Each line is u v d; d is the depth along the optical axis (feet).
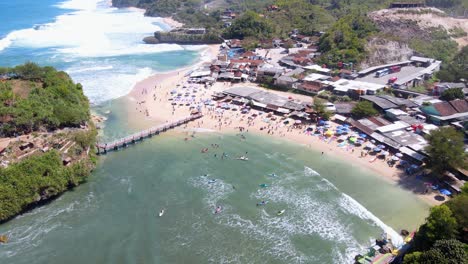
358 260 210.79
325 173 301.84
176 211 257.55
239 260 216.13
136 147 347.15
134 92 481.46
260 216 252.42
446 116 366.22
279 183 288.51
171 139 362.33
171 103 445.37
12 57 609.01
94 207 261.44
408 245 217.77
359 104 391.04
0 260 214.28
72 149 305.12
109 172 305.12
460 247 179.01
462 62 541.34
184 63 624.59
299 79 496.64
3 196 242.17
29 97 358.02
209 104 439.63
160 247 225.76
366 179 292.40
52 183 264.72
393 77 487.20
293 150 338.13
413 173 296.10
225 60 608.19
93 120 395.14
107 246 226.17
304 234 236.02
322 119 390.21
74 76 531.50
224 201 268.00
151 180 293.84
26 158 283.18
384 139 338.13
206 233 237.25
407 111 394.73
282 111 407.64
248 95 449.48
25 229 238.68
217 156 328.90
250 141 355.97
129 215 253.44
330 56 580.71
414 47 613.52
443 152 275.59
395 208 258.16
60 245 226.38
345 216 250.98
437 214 206.39
